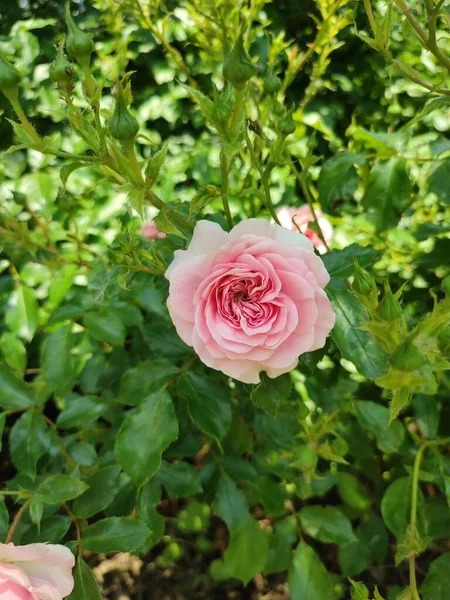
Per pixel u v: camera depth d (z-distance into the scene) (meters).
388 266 0.45
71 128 0.20
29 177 0.48
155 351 0.30
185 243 0.27
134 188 0.20
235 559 0.33
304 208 0.37
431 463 0.32
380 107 0.57
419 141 0.47
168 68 0.55
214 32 0.32
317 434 0.29
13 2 0.62
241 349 0.21
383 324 0.17
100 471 0.29
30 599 0.22
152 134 0.57
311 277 0.21
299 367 0.30
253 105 0.35
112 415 0.38
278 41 0.32
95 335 0.33
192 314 0.21
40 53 0.56
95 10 0.57
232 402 0.36
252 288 0.21
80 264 0.37
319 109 0.55
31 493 0.26
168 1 0.52
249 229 0.22
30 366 0.57
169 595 0.53
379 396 0.44
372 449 0.39
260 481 0.35
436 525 0.32
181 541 0.55
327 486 0.36
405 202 0.30
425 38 0.22
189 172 0.54
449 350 0.18
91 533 0.26
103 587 0.54
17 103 0.19
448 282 0.15
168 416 0.26
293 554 0.34
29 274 0.50
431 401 0.33
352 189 0.30
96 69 0.51
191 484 0.33
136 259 0.25
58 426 0.33
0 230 0.33
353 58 0.55
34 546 0.23
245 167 0.43
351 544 0.39
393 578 0.50
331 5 0.32
